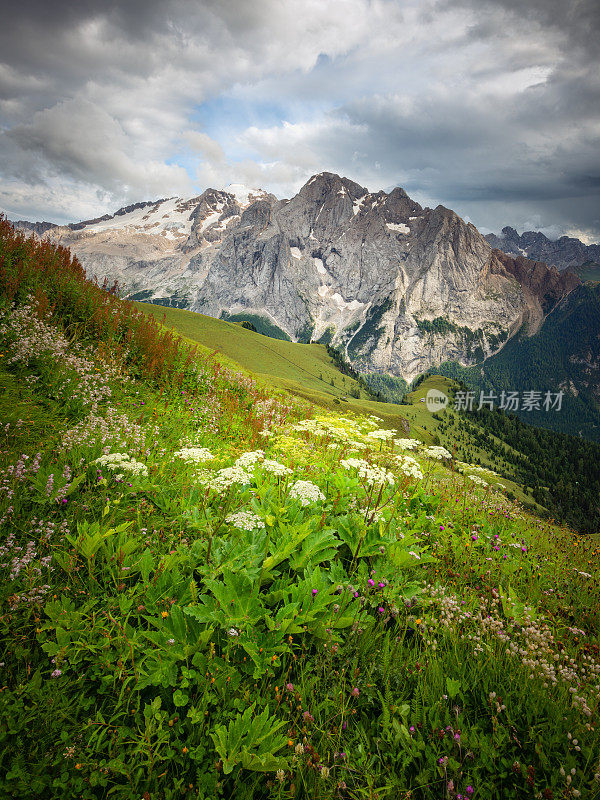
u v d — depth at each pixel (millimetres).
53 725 3566
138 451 8312
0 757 3268
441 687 4227
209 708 3850
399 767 3658
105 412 10008
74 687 3953
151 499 6832
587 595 6992
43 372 10438
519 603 5797
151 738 3639
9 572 4785
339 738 3684
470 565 6844
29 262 16281
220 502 6914
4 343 11023
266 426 13594
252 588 4664
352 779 3480
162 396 13305
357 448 10500
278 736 3467
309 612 4422
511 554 7684
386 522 6574
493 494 10906
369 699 4074
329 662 4293
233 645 4246
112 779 3344
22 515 5664
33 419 8352
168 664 3984
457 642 4848
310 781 3387
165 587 4867
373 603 5113
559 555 8562
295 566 5285
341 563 5691
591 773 3527
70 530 5625
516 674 4477
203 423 12344
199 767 3428
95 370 12125
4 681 3852
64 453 7312
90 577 4875
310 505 6664
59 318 14102
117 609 4621
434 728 3812
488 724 3926
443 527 7391
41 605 4414
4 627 4141
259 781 3422
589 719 3973
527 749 3748
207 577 4863
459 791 3406
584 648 5266
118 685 3990
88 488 6613
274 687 4066
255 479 7109
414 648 4742
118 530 5211
